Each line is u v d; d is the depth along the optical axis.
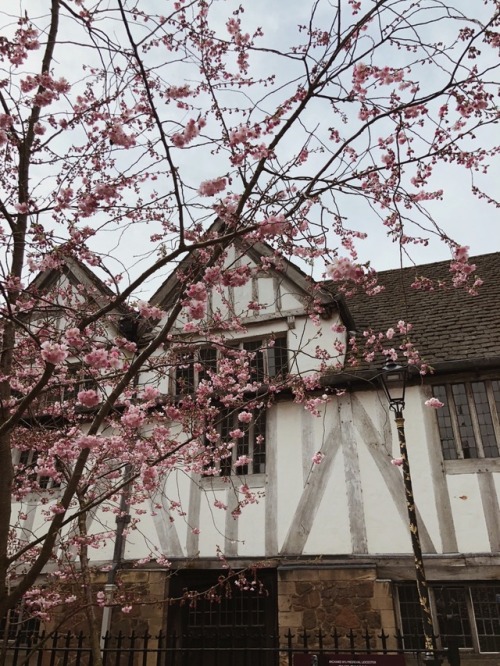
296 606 6.88
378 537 7.07
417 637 6.46
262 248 9.38
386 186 4.00
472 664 6.17
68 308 3.79
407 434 7.58
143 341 7.19
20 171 4.23
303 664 4.64
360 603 6.68
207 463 7.27
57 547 7.03
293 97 4.08
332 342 8.52
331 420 7.92
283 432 8.07
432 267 11.59
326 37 3.88
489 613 6.41
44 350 3.02
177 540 7.82
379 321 9.70
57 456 4.98
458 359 7.85
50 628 7.51
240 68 4.33
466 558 6.64
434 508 7.04
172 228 4.83
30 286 4.41
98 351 3.29
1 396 3.92
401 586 6.78
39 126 4.30
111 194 3.74
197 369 6.66
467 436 7.41
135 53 3.39
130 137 3.60
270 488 7.76
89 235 4.36
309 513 7.45
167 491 8.18
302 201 3.69
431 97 3.57
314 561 7.11
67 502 3.42
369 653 4.71
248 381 8.11
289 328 8.80
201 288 3.73
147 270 3.50
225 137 3.69
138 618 7.38
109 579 7.61
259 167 3.65
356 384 7.98
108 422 7.53
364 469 7.50
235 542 7.58
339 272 3.26
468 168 4.22
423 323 9.24
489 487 6.98
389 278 11.66
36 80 3.86
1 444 3.50
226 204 3.71
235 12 4.16
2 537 3.37
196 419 6.39
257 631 7.30
